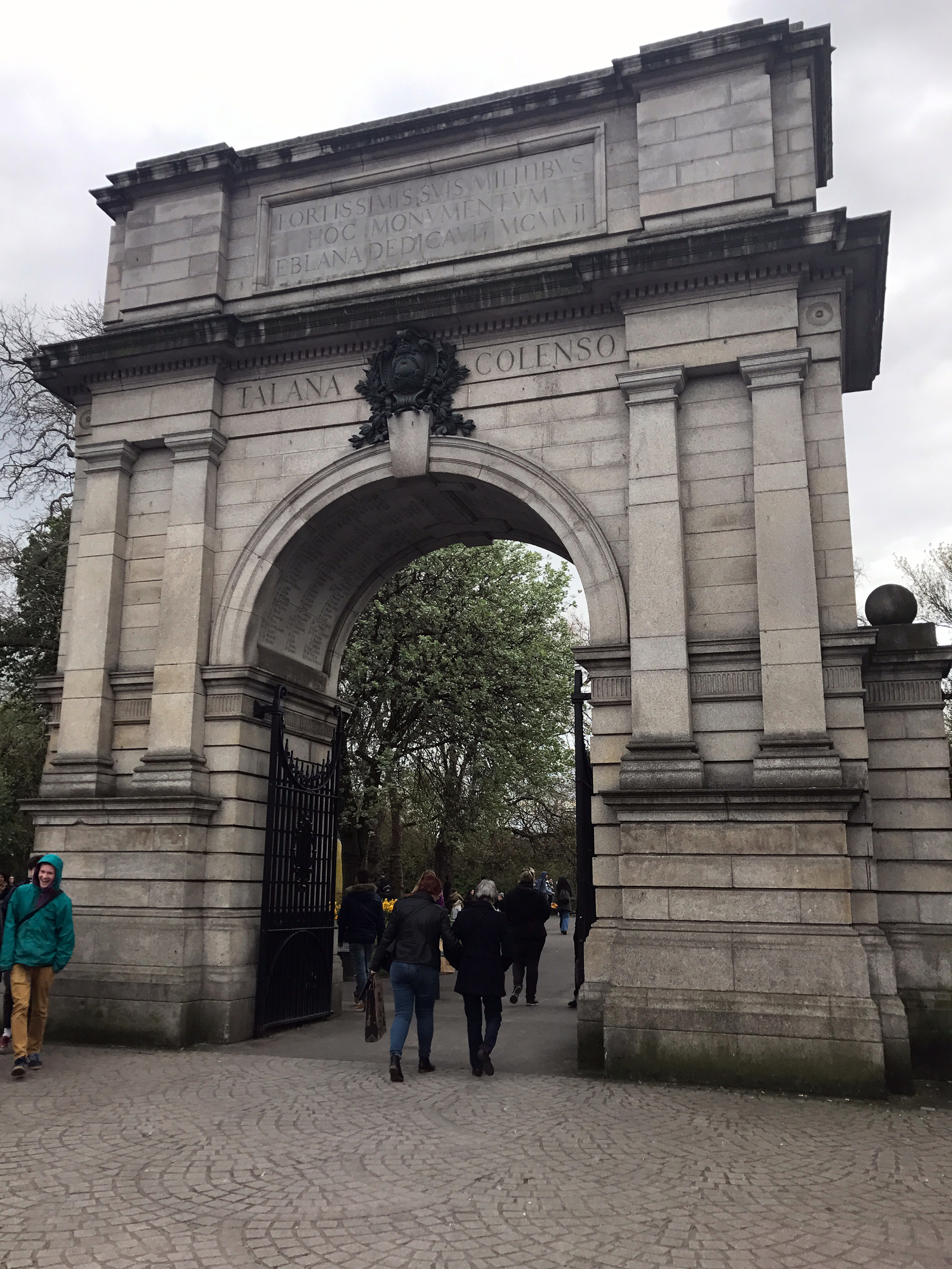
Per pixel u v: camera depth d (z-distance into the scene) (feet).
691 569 44.16
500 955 39.50
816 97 51.42
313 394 52.80
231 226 56.85
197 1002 46.85
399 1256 20.39
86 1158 26.99
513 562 102.17
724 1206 23.47
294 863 52.11
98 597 52.75
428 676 91.76
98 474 54.54
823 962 37.58
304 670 57.26
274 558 51.57
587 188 50.80
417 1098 34.19
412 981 38.17
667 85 49.44
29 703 98.73
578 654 44.70
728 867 39.70
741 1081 37.06
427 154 53.93
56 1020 47.16
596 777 43.52
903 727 42.14
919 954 39.58
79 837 49.44
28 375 86.69
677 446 44.86
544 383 48.73
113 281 58.49
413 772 98.02
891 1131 31.04
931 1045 38.63
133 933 47.26
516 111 51.98
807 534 42.19
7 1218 22.44
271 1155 27.17
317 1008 53.31
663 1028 38.29
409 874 162.61
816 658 40.88
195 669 50.24
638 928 40.04
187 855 47.65
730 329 45.29
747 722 41.93
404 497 52.70
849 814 39.29
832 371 44.27
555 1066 41.16
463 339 50.60
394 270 52.65
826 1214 23.00
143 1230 21.74
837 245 43.34
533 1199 23.76
